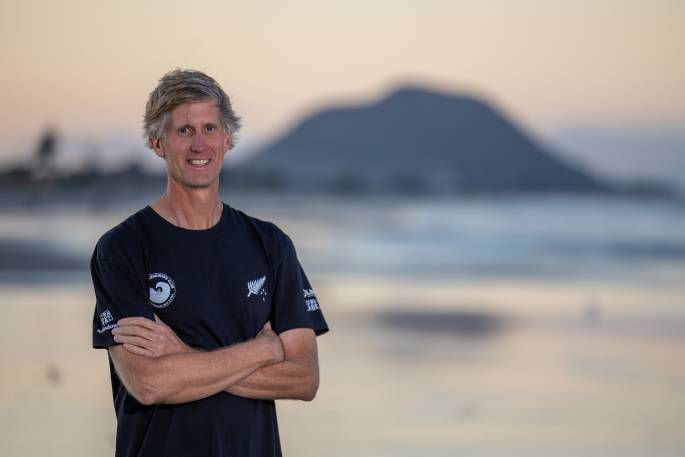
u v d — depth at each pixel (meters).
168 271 3.06
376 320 14.97
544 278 23.56
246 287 3.12
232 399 3.06
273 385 3.11
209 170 3.08
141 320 3.00
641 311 16.94
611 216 41.38
